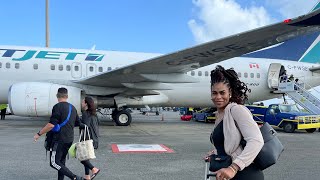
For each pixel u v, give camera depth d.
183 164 7.21
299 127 16.05
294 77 20.80
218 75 2.62
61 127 5.08
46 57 16.95
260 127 2.55
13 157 7.62
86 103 5.77
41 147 9.13
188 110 30.55
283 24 10.81
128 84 16.12
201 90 18.75
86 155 5.31
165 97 18.42
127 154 8.35
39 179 5.68
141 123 20.55
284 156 8.61
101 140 11.06
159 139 11.73
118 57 18.00
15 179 5.64
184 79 16.02
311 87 21.45
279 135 14.74
